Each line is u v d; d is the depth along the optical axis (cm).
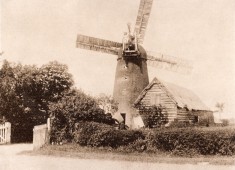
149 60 3750
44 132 2333
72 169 1546
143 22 3631
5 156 1967
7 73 3117
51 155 1989
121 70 3603
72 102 2434
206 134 1912
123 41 3625
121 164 1667
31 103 3212
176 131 1983
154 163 1689
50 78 3288
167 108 3069
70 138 2364
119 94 3556
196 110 3388
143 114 3183
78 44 3716
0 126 2789
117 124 2758
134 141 2116
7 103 2988
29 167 1639
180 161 1725
